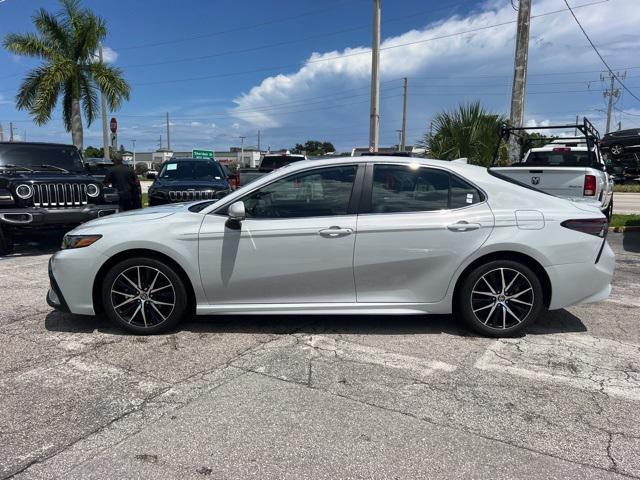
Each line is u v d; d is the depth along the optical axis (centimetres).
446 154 1511
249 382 376
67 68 1748
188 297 477
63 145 1119
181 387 369
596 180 826
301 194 459
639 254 866
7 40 1761
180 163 1283
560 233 448
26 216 845
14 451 292
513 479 268
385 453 289
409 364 407
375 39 1470
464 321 465
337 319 514
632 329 487
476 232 445
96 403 346
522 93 1305
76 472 273
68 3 1791
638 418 327
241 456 287
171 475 271
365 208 454
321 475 270
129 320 469
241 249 450
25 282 675
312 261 449
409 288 457
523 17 1281
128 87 1892
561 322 506
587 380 379
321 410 336
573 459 285
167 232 454
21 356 424
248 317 519
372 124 1509
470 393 360
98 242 456
